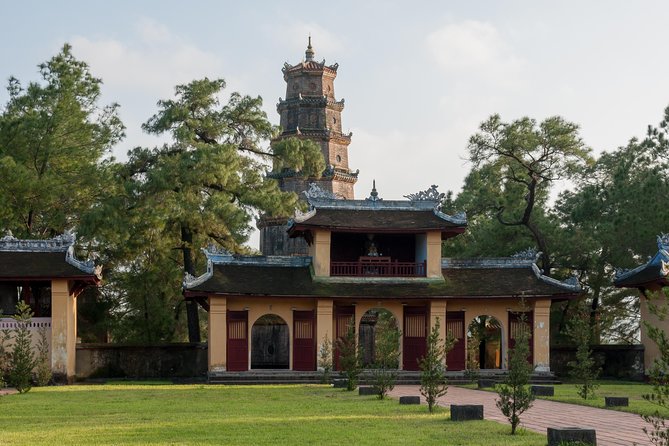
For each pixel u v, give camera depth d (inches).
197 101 2377.0
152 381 1978.3
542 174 2375.7
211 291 1876.2
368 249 2090.3
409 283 2007.9
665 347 570.9
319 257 1998.0
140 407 1161.4
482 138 2341.3
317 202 2062.0
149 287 2319.1
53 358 1784.0
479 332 2362.2
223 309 1915.6
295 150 2411.4
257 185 2383.1
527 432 839.1
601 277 2345.0
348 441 773.3
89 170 2193.7
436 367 1104.2
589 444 687.7
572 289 1956.2
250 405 1191.6
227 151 2219.5
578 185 2578.7
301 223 1969.7
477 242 2539.4
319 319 1943.9
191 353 2085.4
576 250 2324.1
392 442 765.3
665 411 1102.4
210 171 2199.8
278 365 2333.9
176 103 2373.3
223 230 2273.6
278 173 3090.6
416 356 1990.7
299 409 1120.8
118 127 2380.7
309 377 1878.7
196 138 2379.4
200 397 1369.3
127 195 2201.0
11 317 1772.9
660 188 2091.5
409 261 2169.0
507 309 1999.3
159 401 1275.8
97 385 1765.5
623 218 2145.7
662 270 1763.0
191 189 2231.8
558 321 2354.8
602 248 2320.4
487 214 2768.2
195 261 2426.2
